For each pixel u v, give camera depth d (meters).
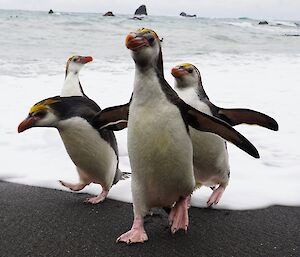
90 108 1.36
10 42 6.80
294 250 1.14
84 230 1.24
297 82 4.11
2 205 1.41
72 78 1.99
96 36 8.57
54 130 2.34
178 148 1.09
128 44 1.02
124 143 2.12
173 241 1.18
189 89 1.36
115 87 3.55
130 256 1.10
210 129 1.14
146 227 1.26
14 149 2.03
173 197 1.19
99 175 1.43
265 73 4.69
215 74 4.54
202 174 1.42
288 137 2.29
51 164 1.85
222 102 3.13
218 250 1.14
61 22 11.46
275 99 3.29
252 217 1.35
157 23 14.69
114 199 1.49
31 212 1.36
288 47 8.54
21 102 2.96
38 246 1.14
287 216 1.36
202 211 1.40
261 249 1.14
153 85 1.06
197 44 8.10
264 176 1.71
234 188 1.58
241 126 2.47
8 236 1.19
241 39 9.92
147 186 1.14
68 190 1.58
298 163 1.88
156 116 1.06
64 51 6.07
